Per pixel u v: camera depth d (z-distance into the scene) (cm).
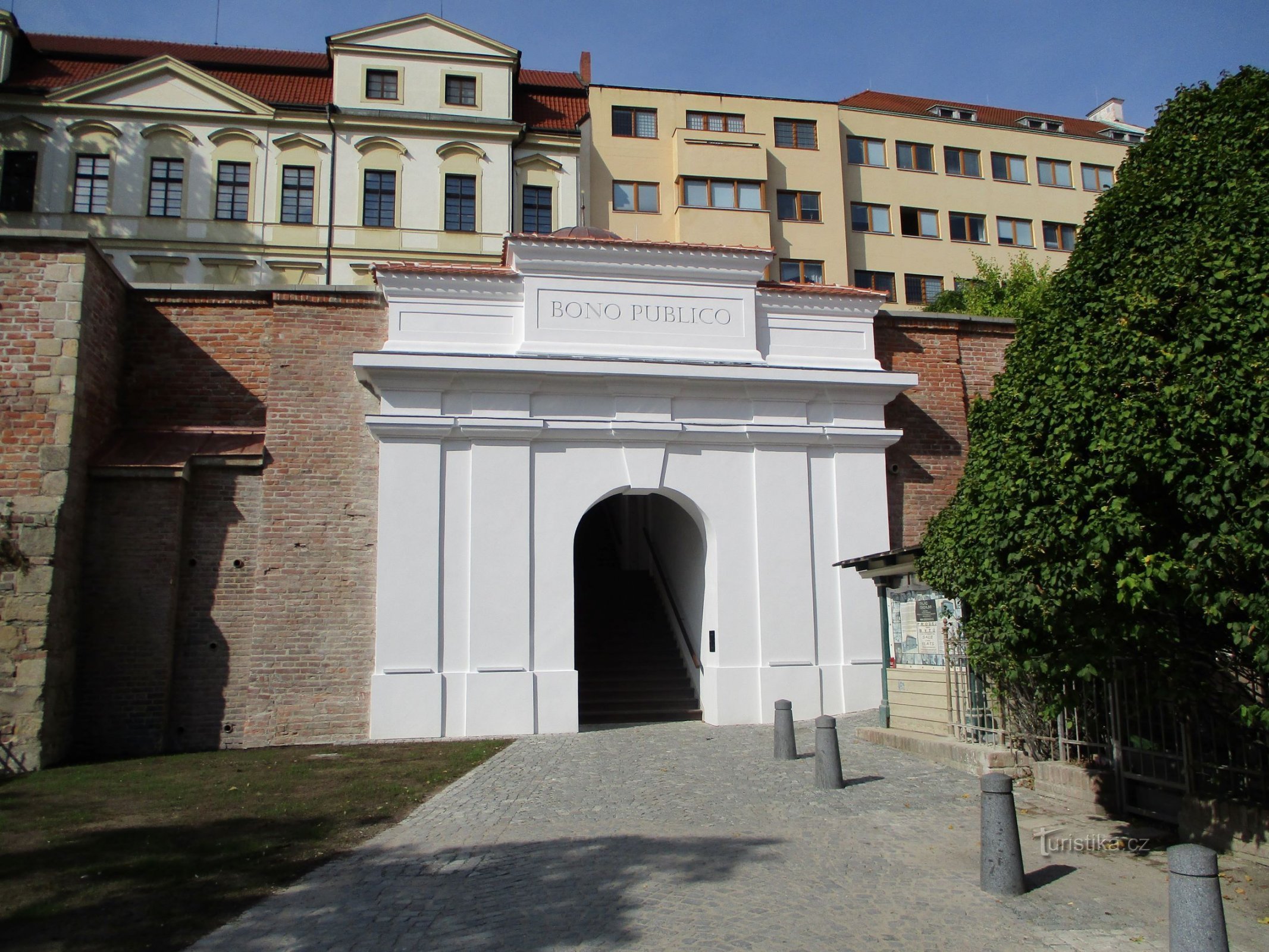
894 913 622
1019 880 662
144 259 2992
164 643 1438
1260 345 579
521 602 1511
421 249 3155
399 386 1538
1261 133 738
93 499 1448
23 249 1396
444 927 598
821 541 1656
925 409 1822
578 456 1585
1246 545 546
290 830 844
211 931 592
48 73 3144
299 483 1544
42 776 1174
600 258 1641
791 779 1048
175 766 1241
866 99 4469
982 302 3088
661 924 602
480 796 996
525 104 3506
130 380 1620
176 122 3089
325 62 3481
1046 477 667
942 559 1055
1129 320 651
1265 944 568
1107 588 648
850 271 3803
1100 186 4247
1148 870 717
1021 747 1079
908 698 1298
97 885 680
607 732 1482
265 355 1666
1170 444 584
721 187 3541
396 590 1484
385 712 1451
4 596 1291
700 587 1705
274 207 3100
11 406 1353
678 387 1623
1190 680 708
